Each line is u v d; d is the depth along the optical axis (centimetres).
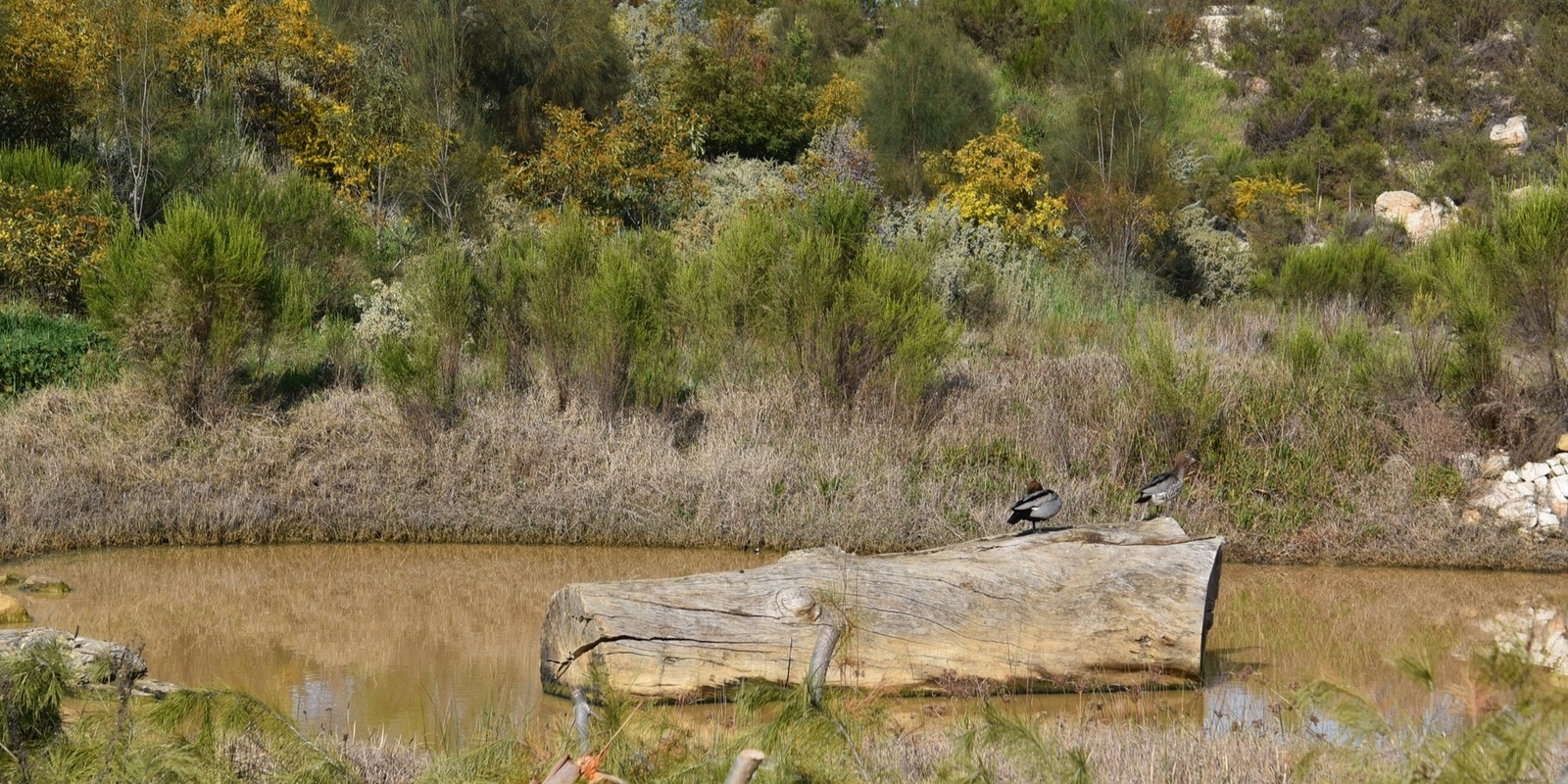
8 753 450
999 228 2236
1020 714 750
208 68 2233
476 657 886
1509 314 1372
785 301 1477
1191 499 1305
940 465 1348
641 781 463
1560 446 1321
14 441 1251
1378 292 2148
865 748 549
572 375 1440
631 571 1138
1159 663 823
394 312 1647
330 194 1923
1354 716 434
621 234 1962
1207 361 1466
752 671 771
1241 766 605
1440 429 1353
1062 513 1268
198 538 1209
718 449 1348
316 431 1334
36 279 1672
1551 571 1216
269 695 788
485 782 472
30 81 1941
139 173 1902
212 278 1325
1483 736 382
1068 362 1579
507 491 1284
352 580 1098
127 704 480
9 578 1034
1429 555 1238
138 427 1305
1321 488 1314
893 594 798
